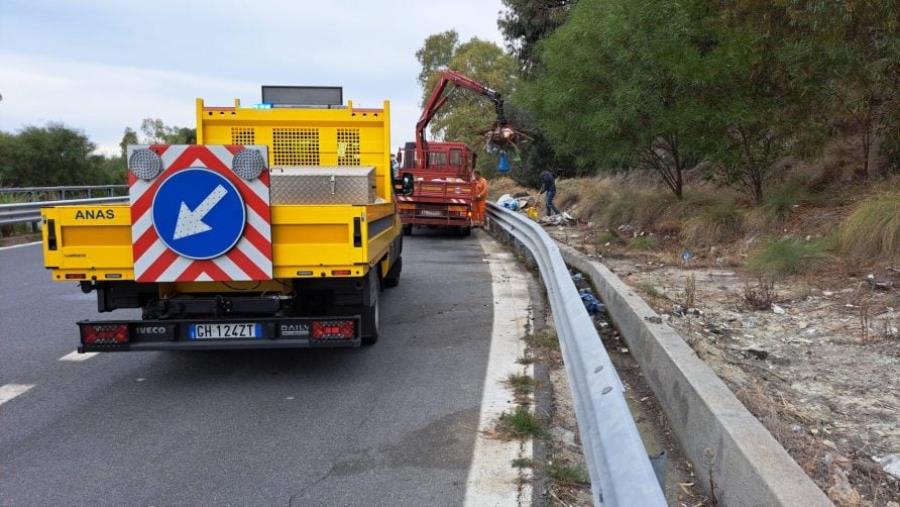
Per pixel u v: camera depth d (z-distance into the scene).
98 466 4.20
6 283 10.58
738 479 3.18
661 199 14.89
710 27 11.59
